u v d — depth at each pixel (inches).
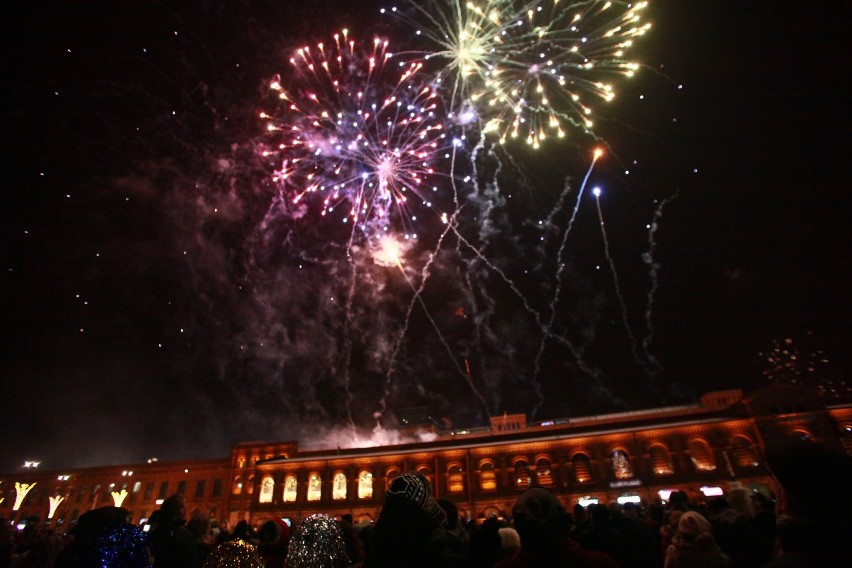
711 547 272.5
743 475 1817.2
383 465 2222.0
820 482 115.7
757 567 278.1
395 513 174.1
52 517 2583.7
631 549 299.7
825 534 111.9
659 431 1959.9
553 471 2010.3
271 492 2289.6
